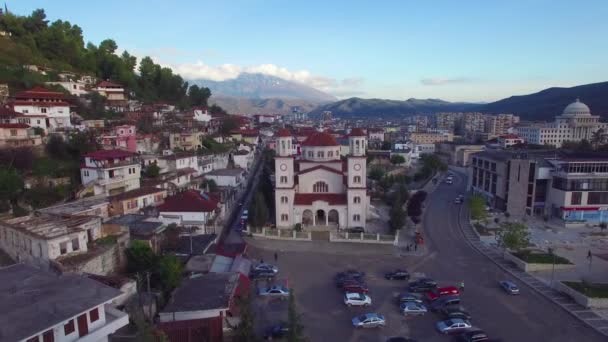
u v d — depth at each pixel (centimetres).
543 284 5359
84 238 4559
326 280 5488
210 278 4694
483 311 4653
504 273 5784
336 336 4116
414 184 12712
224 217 8125
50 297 2800
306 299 4916
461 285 5222
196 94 19850
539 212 9069
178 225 6500
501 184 9256
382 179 11012
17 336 2330
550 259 5991
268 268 5553
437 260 6291
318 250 6650
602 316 4497
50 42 13950
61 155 8025
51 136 8119
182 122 13925
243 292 4419
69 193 7081
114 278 4116
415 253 6588
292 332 3081
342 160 8738
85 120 10438
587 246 6925
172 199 6962
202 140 12681
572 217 8350
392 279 5525
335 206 7625
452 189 12269
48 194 6650
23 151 7106
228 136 15512
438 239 7356
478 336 3947
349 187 7500
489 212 9275
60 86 11412
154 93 17262
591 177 8206
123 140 9375
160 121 13262
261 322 4353
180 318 3891
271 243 6944
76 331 2742
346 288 5066
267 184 9331
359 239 7069
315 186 8106
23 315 2547
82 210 5847
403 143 18225
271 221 8106
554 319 4475
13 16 13788
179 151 10856
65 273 3644
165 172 9094
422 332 4206
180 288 4406
